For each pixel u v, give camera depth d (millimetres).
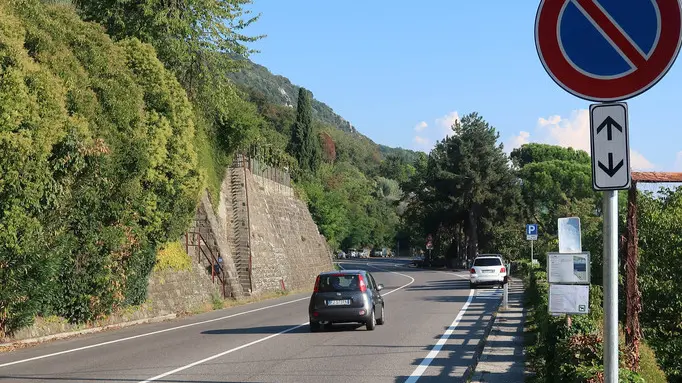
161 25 33000
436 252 98188
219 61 34375
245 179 44781
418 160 106938
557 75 4703
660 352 15789
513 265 66250
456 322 21906
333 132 195125
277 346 16531
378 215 162250
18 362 14750
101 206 22781
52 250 19703
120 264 24234
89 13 32844
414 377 11922
